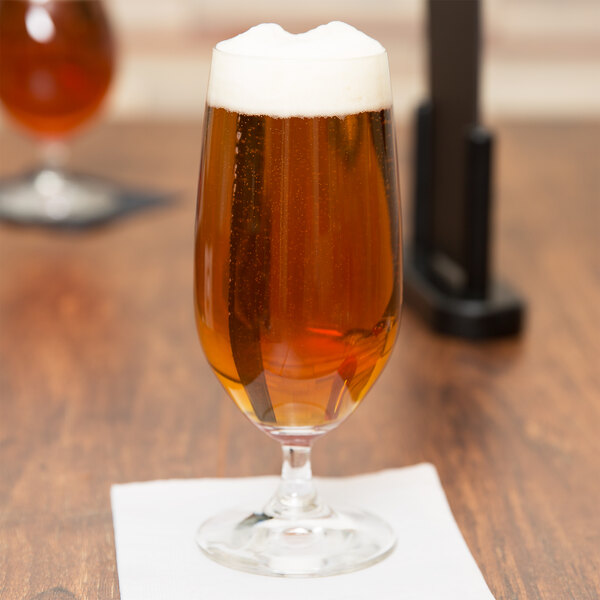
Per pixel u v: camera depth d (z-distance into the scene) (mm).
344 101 849
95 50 1303
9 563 877
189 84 2547
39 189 1404
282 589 853
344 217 852
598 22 2555
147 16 2520
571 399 1031
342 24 874
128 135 1678
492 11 2568
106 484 941
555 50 2572
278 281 853
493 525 908
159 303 1166
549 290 1185
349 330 858
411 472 948
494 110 2605
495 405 1024
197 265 880
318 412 876
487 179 1115
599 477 950
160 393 1036
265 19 2564
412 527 900
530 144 1650
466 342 1108
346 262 854
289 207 850
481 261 1122
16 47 1286
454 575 864
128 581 860
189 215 1348
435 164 1195
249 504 916
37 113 1313
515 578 868
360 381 875
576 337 1114
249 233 853
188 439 984
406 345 1104
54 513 917
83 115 1333
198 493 929
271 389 869
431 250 1211
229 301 860
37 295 1177
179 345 1102
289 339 856
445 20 1161
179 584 857
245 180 852
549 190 1438
